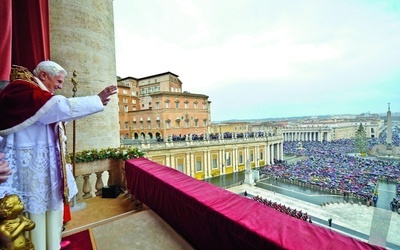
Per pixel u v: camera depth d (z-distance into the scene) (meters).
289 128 69.25
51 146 1.83
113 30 11.91
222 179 31.52
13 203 1.50
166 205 3.31
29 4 3.62
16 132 1.67
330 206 14.59
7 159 1.65
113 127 11.20
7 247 1.52
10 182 1.66
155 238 3.03
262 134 41.28
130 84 46.81
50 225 1.90
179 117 38.75
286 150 58.44
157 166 4.39
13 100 1.55
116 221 3.60
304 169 32.06
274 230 1.70
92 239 3.05
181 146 29.27
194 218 2.56
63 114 1.62
